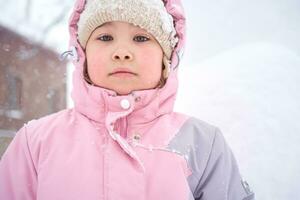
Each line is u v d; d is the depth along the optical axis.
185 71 3.69
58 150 1.47
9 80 11.35
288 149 2.55
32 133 1.57
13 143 1.59
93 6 1.65
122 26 1.60
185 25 1.84
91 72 1.59
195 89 3.19
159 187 1.40
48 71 12.72
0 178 1.53
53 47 12.67
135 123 1.57
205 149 1.58
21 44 11.79
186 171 1.47
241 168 2.43
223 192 1.55
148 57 1.58
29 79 12.02
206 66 3.66
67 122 1.59
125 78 1.52
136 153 1.47
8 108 11.18
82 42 1.72
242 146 2.55
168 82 1.65
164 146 1.49
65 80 13.22
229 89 3.03
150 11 1.62
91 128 1.54
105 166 1.42
